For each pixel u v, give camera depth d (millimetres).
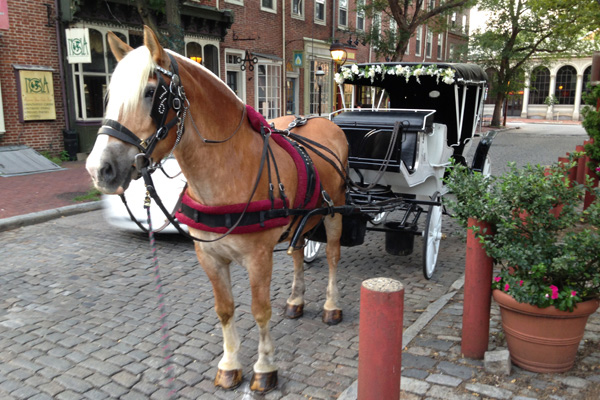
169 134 2615
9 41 12586
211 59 17109
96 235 7410
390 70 6250
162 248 6754
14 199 9438
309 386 3512
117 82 2436
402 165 5324
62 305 4875
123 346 4070
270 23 19484
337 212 4195
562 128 33438
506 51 29266
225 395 3408
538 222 3473
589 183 3580
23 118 13008
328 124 4754
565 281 3482
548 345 3393
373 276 5770
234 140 3072
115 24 14195
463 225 3660
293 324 4508
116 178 2359
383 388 2600
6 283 5426
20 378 3590
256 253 3182
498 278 3586
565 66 44312
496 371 3494
